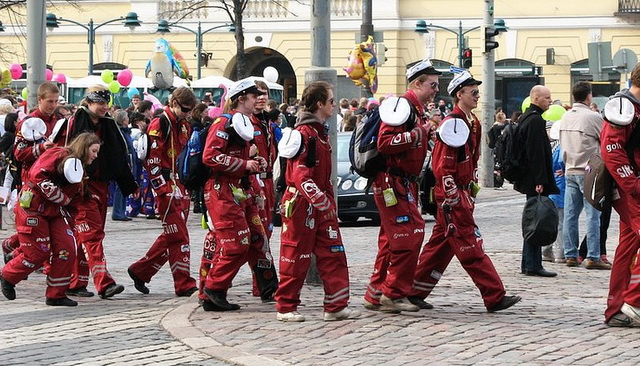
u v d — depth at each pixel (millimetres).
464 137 12938
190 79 51562
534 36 59844
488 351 11055
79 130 14828
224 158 13305
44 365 10797
